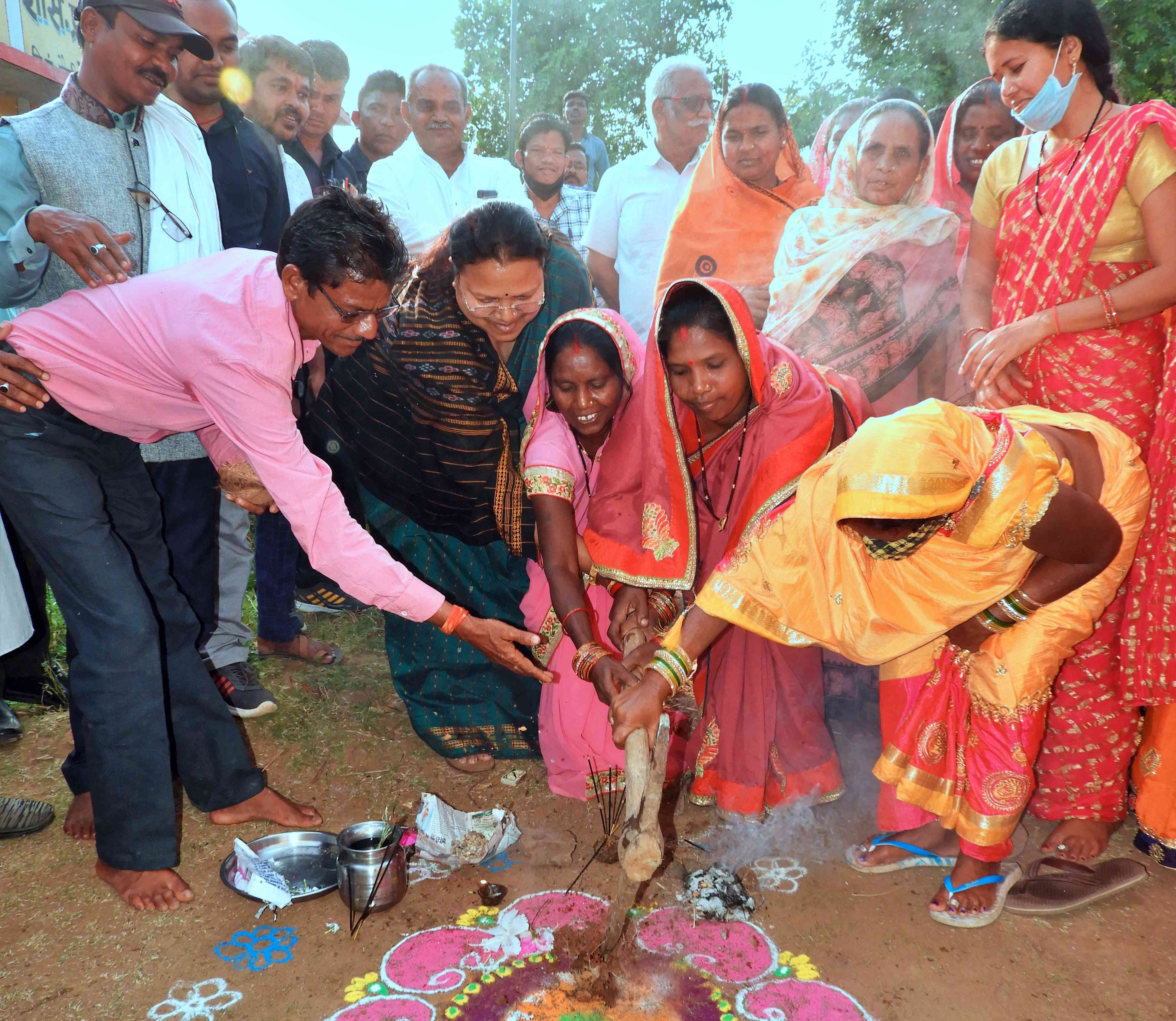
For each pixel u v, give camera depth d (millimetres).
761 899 2568
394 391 3057
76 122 2820
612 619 2836
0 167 2646
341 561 2457
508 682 3229
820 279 3658
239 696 3479
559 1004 2184
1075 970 2299
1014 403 2803
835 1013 2160
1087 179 2568
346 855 2484
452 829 2730
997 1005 2188
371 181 4574
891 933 2432
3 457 2400
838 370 3697
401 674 3283
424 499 3188
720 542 2832
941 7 4031
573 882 2635
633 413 2686
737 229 3982
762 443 2627
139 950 2367
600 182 4688
